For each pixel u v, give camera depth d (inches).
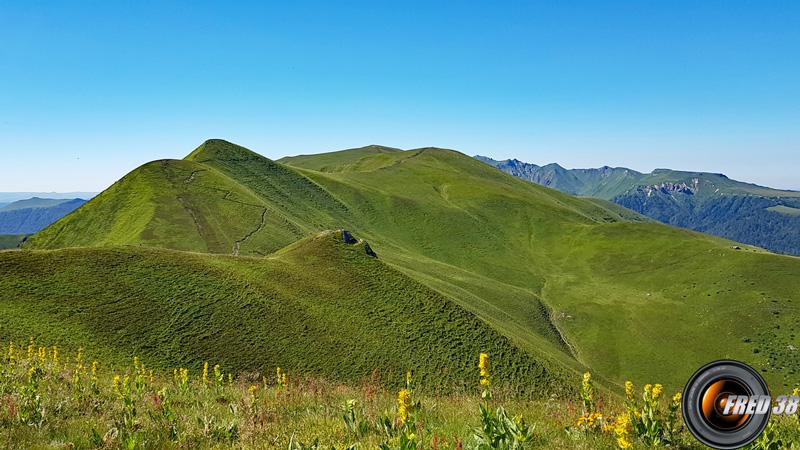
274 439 302.7
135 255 2177.7
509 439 258.7
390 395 491.2
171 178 4832.7
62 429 343.3
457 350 2119.8
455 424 328.5
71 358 1348.4
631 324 4694.9
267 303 2065.7
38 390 482.0
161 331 1710.1
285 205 5954.7
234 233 4008.4
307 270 2583.7
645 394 301.0
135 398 471.2
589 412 346.0
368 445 273.7
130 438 295.1
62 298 1728.6
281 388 505.4
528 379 2042.3
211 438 323.0
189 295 1969.7
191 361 1595.7
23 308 1590.8
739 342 4266.7
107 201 4522.6
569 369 2420.0
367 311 2283.5
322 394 484.7
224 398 506.3
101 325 1638.8
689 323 4660.4
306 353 1828.2
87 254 2066.9
